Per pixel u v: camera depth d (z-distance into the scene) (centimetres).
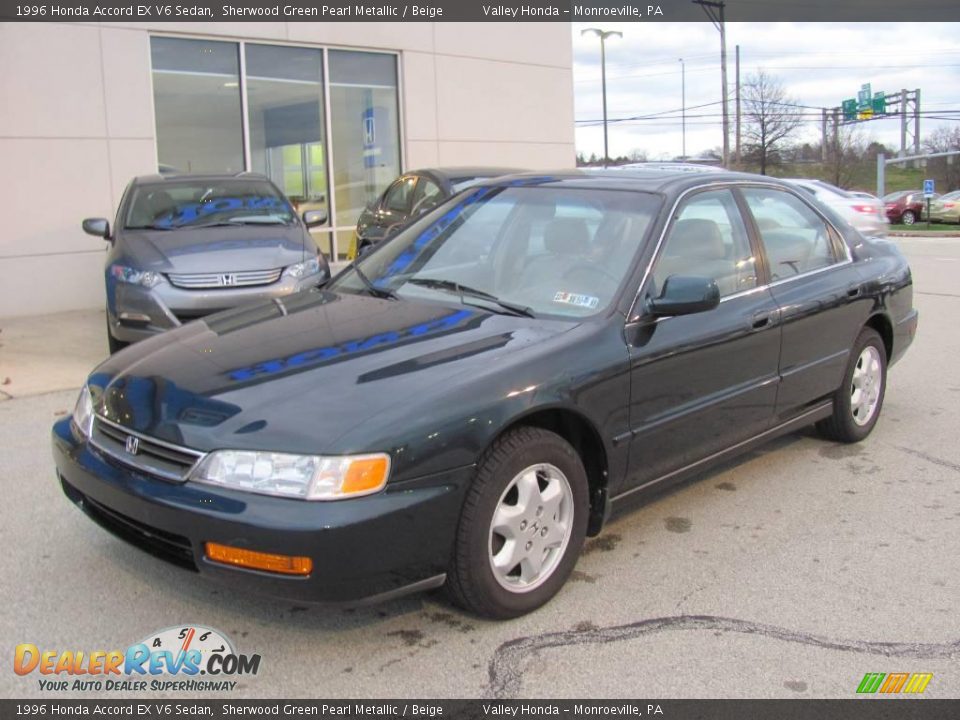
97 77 1102
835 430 544
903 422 604
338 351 353
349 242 1395
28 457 534
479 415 319
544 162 1593
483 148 1509
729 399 428
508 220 445
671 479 414
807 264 498
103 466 332
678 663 318
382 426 302
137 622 345
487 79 1495
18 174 1059
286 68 1291
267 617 348
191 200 866
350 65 1357
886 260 565
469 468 316
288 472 294
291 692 302
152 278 721
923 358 798
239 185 906
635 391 377
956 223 4166
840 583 378
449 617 349
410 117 1414
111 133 1120
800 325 470
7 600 360
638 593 369
